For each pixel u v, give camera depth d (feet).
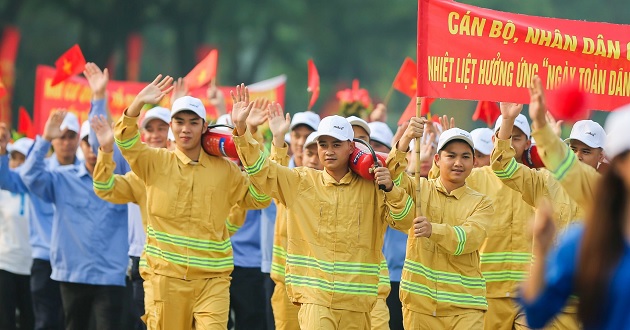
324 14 263.90
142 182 63.98
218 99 84.12
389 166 58.95
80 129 81.71
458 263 59.82
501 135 58.90
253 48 288.10
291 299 59.47
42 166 73.41
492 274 65.26
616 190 30.96
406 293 60.34
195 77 84.43
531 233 31.42
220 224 61.93
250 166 58.34
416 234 57.11
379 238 59.16
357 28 269.23
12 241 83.92
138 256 73.77
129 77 238.48
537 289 31.17
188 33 249.96
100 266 73.41
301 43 268.41
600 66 58.44
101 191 63.10
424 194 60.95
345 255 58.34
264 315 78.74
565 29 58.29
